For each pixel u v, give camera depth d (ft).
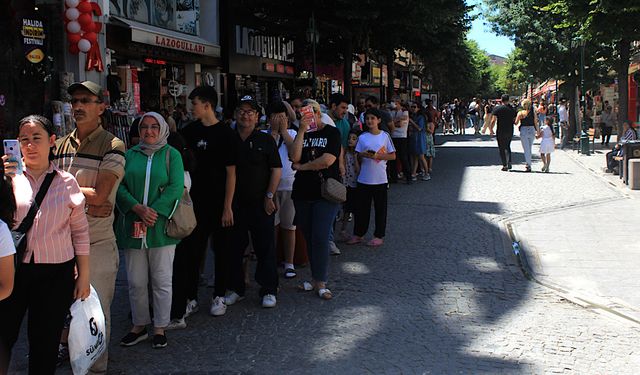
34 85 33.88
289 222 23.73
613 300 20.56
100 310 13.60
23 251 11.82
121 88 41.42
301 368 15.51
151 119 16.61
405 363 15.67
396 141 47.70
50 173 12.44
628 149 45.47
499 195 42.63
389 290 21.97
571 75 86.84
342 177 28.22
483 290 21.81
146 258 16.89
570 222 33.09
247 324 18.80
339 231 32.22
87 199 14.39
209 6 60.44
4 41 32.45
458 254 26.91
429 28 62.95
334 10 59.93
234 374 15.23
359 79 103.30
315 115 20.42
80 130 14.75
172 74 53.88
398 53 116.78
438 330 18.01
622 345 16.72
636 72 95.66
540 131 55.42
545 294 21.33
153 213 16.17
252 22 66.44
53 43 35.91
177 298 18.45
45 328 12.35
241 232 20.07
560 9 55.57
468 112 146.00
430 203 39.78
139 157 16.67
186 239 18.62
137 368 15.67
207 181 19.17
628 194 41.93
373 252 27.45
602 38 53.93
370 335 17.69
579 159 66.23
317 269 21.20
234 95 65.16
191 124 19.69
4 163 11.86
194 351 16.75
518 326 18.26
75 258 12.83
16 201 11.95
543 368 15.26
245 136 19.79
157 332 17.04
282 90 76.02
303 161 20.51
